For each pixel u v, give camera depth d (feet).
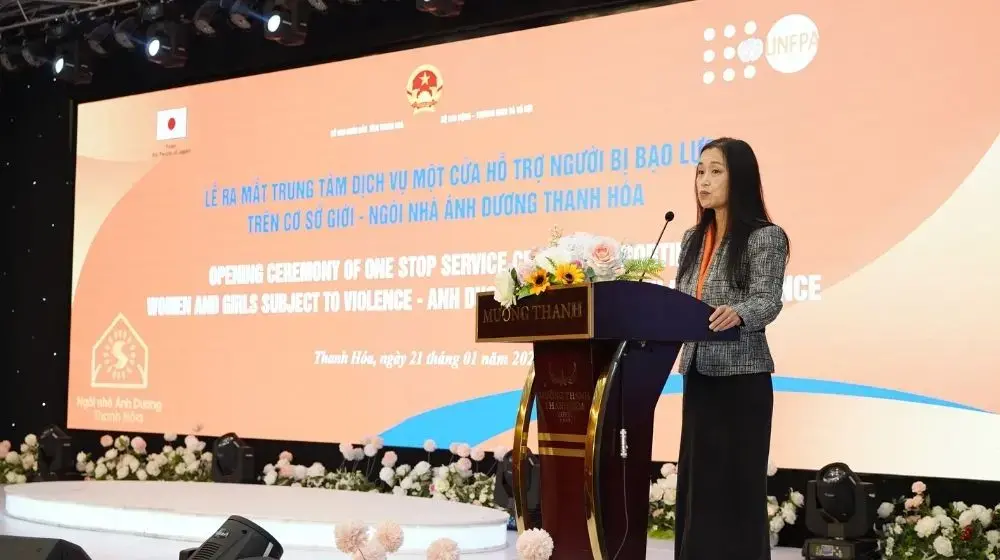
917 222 17.51
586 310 8.95
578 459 9.74
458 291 22.18
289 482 23.49
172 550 15.17
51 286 28.91
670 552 17.22
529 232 21.33
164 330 26.37
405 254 22.90
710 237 10.98
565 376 9.82
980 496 16.85
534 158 21.31
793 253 18.45
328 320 23.91
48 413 28.81
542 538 6.68
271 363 24.68
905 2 17.75
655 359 9.78
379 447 22.09
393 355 22.95
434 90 22.65
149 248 26.76
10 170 29.73
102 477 25.48
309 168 24.38
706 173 10.79
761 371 10.52
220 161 25.75
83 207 27.91
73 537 16.35
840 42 18.28
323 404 23.88
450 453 22.09
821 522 16.81
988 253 16.94
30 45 27.27
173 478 24.68
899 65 17.76
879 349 17.70
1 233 29.78
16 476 26.61
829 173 18.25
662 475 19.53
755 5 19.07
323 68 24.29
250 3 24.17
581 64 20.85
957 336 17.11
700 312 9.56
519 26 21.58
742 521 10.43
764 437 10.52
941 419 17.19
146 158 26.94
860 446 17.79
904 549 16.28
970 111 17.19
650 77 20.08
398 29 23.20
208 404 25.58
